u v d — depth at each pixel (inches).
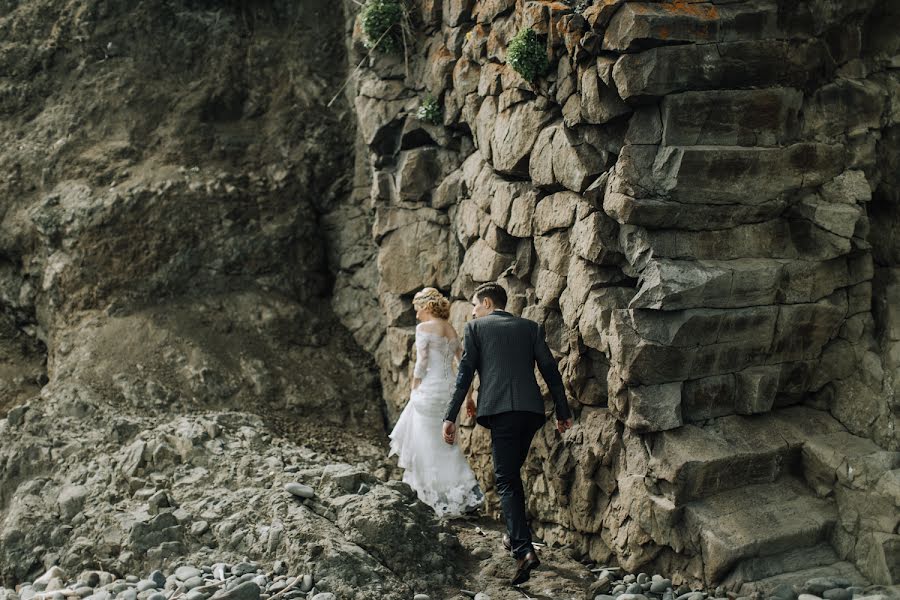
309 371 309.4
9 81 341.7
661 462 202.1
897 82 219.0
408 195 289.9
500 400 204.7
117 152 332.8
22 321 325.7
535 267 242.7
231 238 328.5
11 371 311.7
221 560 204.1
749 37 201.0
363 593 188.2
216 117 350.6
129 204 318.3
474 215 266.2
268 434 261.7
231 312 318.7
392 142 300.2
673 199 201.5
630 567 207.8
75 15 346.9
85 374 285.3
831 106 212.7
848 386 215.9
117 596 192.5
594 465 219.5
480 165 263.7
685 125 200.5
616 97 207.0
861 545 192.7
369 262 332.8
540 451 236.5
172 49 352.5
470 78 264.5
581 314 218.5
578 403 226.5
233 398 289.7
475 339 211.2
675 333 201.0
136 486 228.5
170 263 319.6
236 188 333.4
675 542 200.1
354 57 348.2
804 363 216.7
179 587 193.6
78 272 311.7
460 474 237.6
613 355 208.2
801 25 205.0
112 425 254.1
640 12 195.6
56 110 339.3
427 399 238.2
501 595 196.5
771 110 204.1
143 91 344.5
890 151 218.2
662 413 204.2
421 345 240.4
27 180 327.9
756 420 214.1
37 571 214.7
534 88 231.1
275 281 332.8
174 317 310.5
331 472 223.9
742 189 203.8
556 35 217.2
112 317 307.7
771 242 210.1
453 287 280.1
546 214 231.8
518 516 201.3
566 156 221.0
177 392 284.5
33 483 236.7
